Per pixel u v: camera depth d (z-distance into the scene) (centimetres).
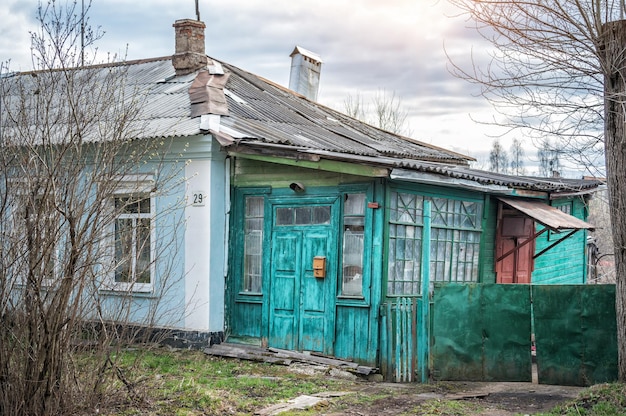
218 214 1213
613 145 850
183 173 1214
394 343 1069
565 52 871
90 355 714
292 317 1173
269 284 1203
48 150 705
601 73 858
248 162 1229
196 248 1203
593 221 2102
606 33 834
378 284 1089
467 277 1348
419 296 1191
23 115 711
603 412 776
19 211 659
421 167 1102
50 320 653
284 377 1024
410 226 1175
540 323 1002
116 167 745
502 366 1020
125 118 745
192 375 984
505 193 1385
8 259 655
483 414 825
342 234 1135
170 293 1223
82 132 720
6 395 645
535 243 1580
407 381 1052
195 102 1310
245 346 1191
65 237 719
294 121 1473
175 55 1565
